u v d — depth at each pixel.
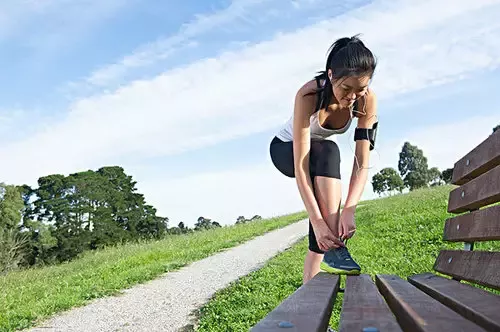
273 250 15.56
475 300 2.25
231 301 7.95
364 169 3.61
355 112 3.54
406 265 8.96
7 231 50.12
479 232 3.16
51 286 11.77
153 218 77.06
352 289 2.63
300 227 23.59
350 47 3.16
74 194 70.62
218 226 29.31
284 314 1.78
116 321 7.68
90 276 13.18
